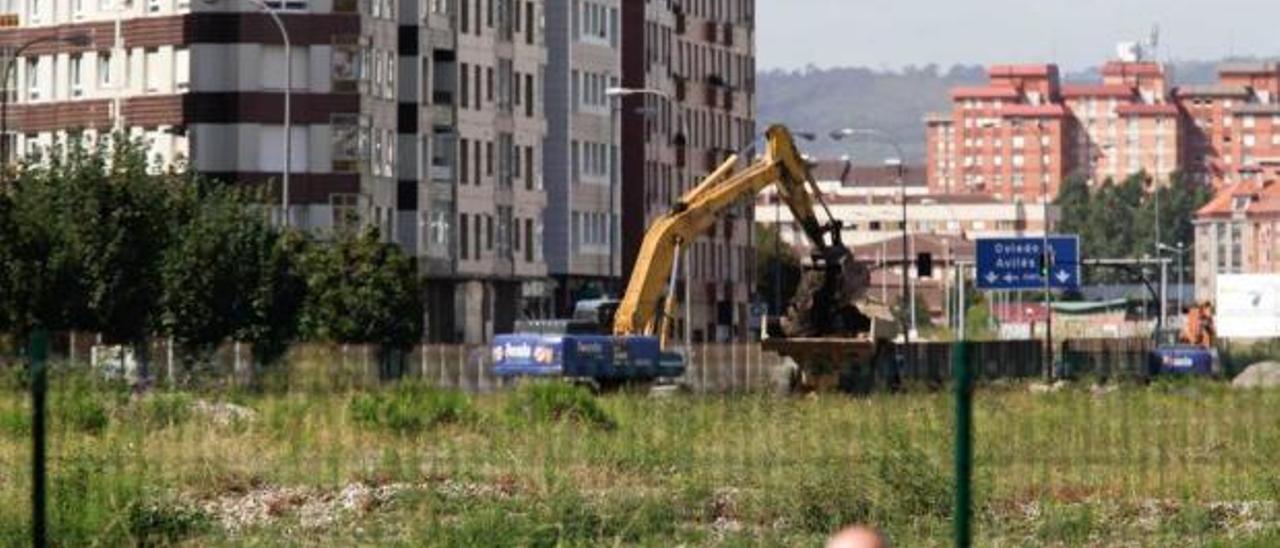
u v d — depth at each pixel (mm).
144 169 160625
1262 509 85062
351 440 108750
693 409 129000
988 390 168500
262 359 162250
